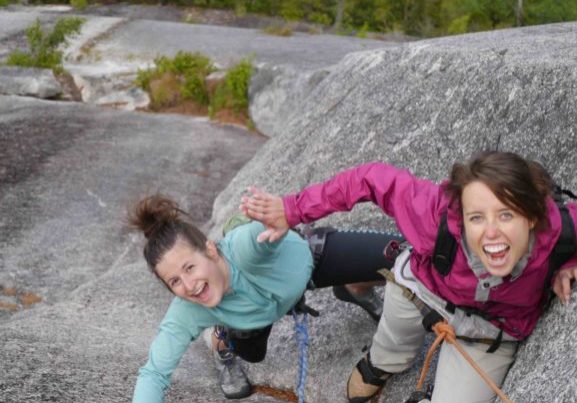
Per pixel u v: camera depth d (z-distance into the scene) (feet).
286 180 16.75
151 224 8.29
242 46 46.26
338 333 11.19
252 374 11.21
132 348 12.39
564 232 6.99
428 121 13.53
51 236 20.40
